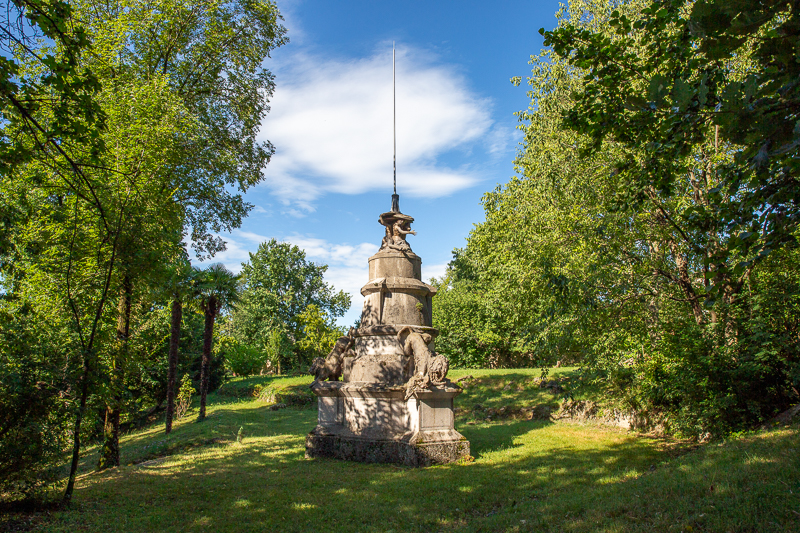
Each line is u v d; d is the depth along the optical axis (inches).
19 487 260.8
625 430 526.9
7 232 291.1
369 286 452.8
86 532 228.1
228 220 798.5
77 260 370.6
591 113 247.9
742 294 390.0
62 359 280.1
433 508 258.2
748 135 153.2
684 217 212.1
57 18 234.5
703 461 265.4
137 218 332.2
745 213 188.5
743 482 213.3
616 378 519.8
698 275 449.4
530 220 618.8
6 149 247.1
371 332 441.4
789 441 262.7
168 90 561.6
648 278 484.7
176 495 300.8
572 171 528.7
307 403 1023.6
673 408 450.3
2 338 269.7
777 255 362.6
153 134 486.9
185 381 1069.1
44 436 260.7
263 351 1841.8
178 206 583.5
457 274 1656.0
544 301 537.6
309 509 260.8
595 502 231.0
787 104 149.5
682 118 173.3
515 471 335.9
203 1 687.1
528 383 804.6
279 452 467.8
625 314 472.7
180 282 581.3
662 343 433.1
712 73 217.5
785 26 152.0
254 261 1941.4
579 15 580.7
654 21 228.1
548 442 456.4
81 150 405.4
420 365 399.5
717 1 151.2
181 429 768.9
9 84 221.6
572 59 257.4
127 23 601.9
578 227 504.7
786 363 341.1
